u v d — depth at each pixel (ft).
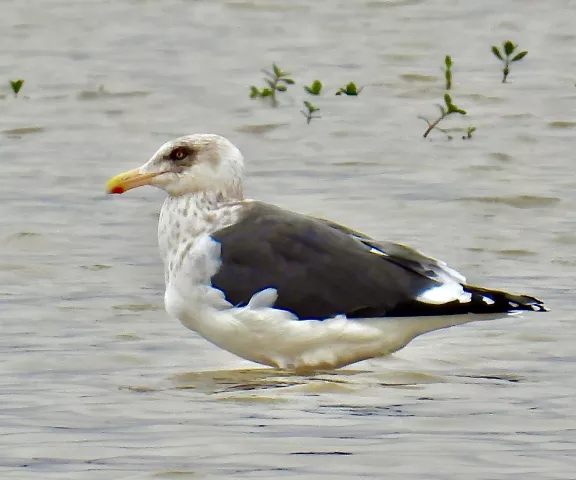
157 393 36.73
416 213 60.49
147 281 50.39
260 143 74.64
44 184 66.13
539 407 35.04
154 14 114.32
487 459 30.68
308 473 29.68
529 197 62.44
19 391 36.94
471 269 51.65
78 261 53.06
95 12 114.93
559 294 48.19
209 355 41.29
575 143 73.87
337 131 76.74
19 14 113.60
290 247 39.04
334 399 35.86
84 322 44.93
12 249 54.75
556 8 114.11
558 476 29.58
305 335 38.40
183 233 40.45
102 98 85.97
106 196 64.08
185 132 77.46
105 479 29.48
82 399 36.06
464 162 69.67
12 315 45.60
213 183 41.16
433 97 85.20
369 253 38.99
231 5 117.29
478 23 108.88
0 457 31.07
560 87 87.20
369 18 111.65
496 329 43.91
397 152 71.97
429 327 38.55
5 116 81.30
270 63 96.48
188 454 31.07
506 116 79.77
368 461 30.50
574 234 56.80
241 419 33.91
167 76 92.32
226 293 38.81
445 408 34.91
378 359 40.45
